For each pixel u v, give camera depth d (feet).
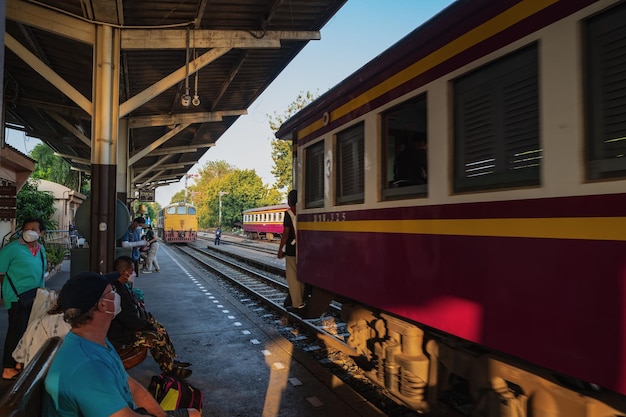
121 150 42.42
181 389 10.13
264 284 41.93
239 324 24.34
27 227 16.07
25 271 15.62
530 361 8.14
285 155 141.38
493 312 9.08
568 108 7.77
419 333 12.77
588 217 7.29
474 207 9.72
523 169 8.71
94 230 23.70
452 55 10.53
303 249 19.60
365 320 16.22
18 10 22.17
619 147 6.99
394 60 12.56
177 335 21.95
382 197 13.43
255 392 14.64
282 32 27.78
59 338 6.72
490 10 9.46
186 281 42.57
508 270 8.75
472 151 10.04
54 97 40.16
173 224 123.03
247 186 216.54
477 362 10.36
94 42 24.02
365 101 14.39
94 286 6.12
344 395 14.30
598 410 7.77
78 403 5.44
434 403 12.13
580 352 7.24
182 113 45.85
